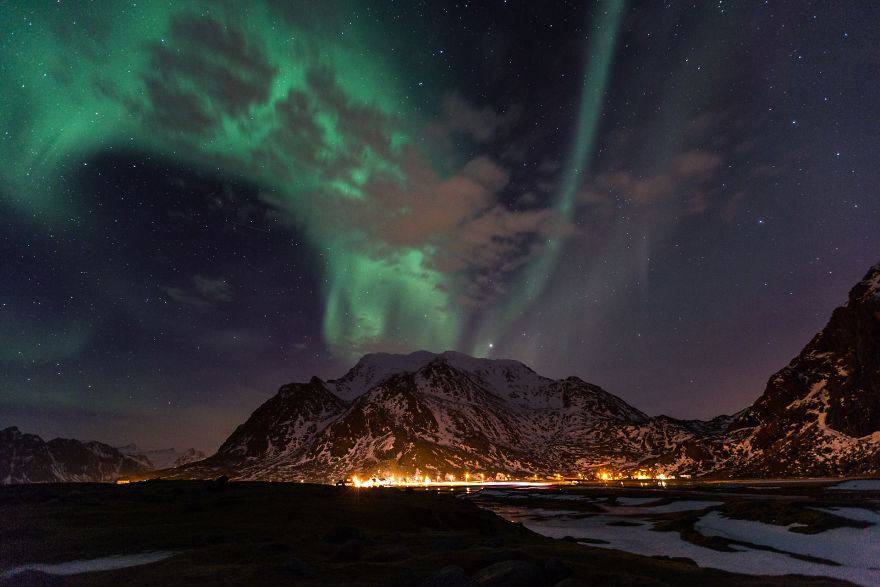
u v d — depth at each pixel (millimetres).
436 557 25250
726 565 38031
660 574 24812
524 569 18984
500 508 103312
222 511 41281
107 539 29125
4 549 26750
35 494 48875
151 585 18703
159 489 58594
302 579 19703
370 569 21953
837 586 25312
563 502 110375
